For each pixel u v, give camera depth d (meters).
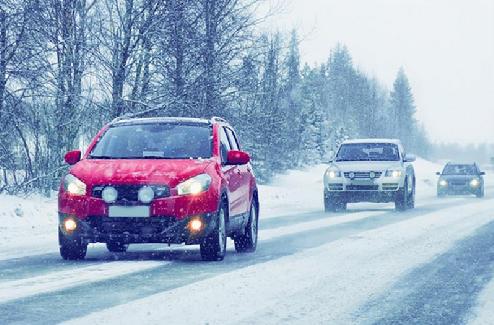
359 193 24.52
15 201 21.00
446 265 10.57
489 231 16.31
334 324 6.43
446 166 38.31
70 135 26.19
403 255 11.80
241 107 30.03
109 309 7.06
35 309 7.07
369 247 13.08
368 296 7.92
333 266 10.43
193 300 7.59
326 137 101.69
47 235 16.25
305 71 100.62
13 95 24.02
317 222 19.81
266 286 8.56
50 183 25.81
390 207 28.41
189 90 27.09
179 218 10.92
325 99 146.12
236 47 28.61
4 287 8.51
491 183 63.78
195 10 27.95
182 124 12.83
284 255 11.96
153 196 10.91
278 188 41.94
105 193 10.98
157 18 26.75
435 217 21.19
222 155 12.46
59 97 25.23
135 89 27.11
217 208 11.17
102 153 12.31
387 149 26.17
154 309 7.07
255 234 13.45
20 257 11.90
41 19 23.97
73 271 10.01
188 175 11.14
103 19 26.59
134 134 12.59
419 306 7.38
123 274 9.70
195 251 12.94
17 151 25.39
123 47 26.34
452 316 6.88
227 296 7.84
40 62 24.06
